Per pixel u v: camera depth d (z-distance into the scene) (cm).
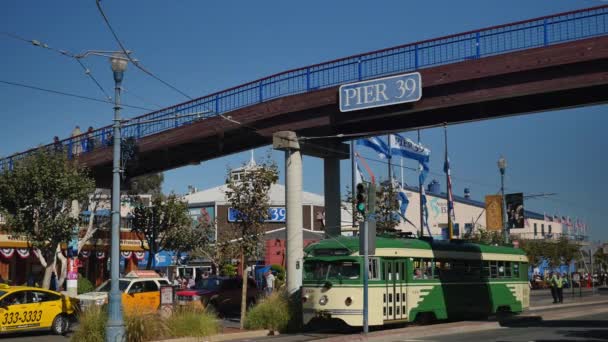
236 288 3206
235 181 2645
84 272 4525
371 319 2252
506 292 2994
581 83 2231
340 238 2403
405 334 2130
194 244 4538
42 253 3316
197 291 3089
